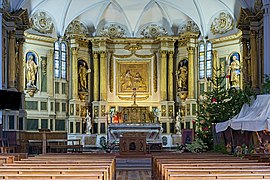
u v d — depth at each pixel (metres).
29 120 29.59
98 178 8.00
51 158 13.63
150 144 29.02
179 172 8.52
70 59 32.06
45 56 30.78
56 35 31.36
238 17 28.80
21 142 25.20
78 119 31.73
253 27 26.25
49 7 30.50
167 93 32.66
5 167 9.65
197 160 12.17
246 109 17.58
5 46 25.48
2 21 24.55
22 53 27.61
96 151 29.39
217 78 24.22
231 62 30.59
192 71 31.98
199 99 31.81
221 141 21.97
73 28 32.34
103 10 32.78
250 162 11.25
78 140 28.61
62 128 31.42
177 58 32.97
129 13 33.25
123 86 32.97
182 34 32.09
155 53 33.16
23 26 27.09
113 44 33.22
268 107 15.48
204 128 23.56
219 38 31.06
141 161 20.92
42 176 8.00
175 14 32.88
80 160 12.66
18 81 27.44
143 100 32.88
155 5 32.66
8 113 25.52
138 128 29.14
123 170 20.08
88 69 32.50
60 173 8.59
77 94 31.98
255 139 19.19
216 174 8.03
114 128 29.14
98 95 32.53
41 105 30.38
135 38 32.97
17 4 27.08
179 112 31.92
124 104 32.75
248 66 27.55
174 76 32.91
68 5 31.14
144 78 33.12
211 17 31.78
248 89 22.52
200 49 32.22
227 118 22.34
